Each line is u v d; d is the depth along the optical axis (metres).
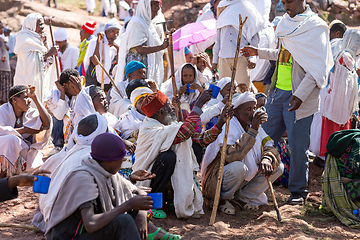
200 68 7.19
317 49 5.16
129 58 6.96
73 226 3.32
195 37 8.62
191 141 4.73
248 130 4.80
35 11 18.92
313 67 5.12
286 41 5.30
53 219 3.32
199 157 4.94
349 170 4.89
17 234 4.42
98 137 3.42
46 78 8.99
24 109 6.07
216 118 6.02
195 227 4.48
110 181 3.48
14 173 5.94
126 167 5.06
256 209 5.11
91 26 10.23
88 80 8.62
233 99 5.02
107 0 21.59
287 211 5.07
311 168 6.76
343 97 6.07
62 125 6.99
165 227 4.50
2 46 12.23
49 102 6.71
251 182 5.12
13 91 6.04
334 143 4.95
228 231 4.49
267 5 7.90
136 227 3.34
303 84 5.12
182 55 8.69
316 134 6.80
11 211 5.04
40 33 8.54
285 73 5.46
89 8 21.92
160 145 4.59
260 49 5.63
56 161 4.54
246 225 4.68
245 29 6.87
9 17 18.33
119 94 6.45
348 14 15.94
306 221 4.84
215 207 4.60
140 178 3.84
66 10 22.14
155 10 7.06
